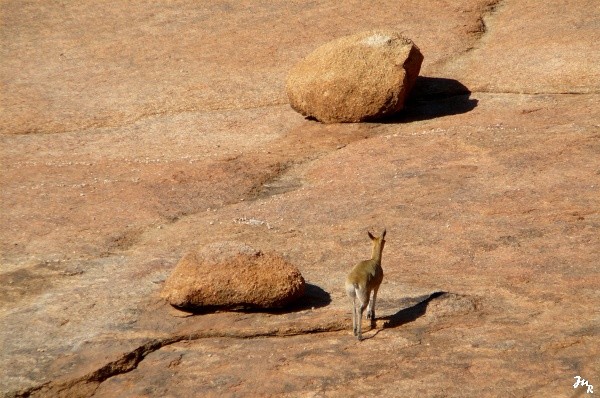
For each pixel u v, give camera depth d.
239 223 49.06
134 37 95.25
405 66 68.81
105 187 57.28
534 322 34.47
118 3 105.81
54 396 33.25
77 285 41.72
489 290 37.62
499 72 75.81
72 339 36.28
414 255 42.34
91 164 63.97
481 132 61.28
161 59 88.81
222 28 95.12
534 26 84.62
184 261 37.56
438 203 48.78
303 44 88.69
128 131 73.44
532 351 32.31
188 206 53.19
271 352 34.47
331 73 69.44
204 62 87.06
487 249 42.12
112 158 66.06
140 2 105.50
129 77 85.25
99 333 36.50
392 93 67.94
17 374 34.03
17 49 94.38
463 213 46.94
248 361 33.97
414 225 46.03
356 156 60.03
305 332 35.62
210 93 80.00
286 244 45.31
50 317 38.25
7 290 41.72
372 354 33.31
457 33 86.62
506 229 44.16
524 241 42.56
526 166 53.12
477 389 30.30
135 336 36.09
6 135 73.56
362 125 69.19
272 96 78.25
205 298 36.66
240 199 54.41
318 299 38.09
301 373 32.59
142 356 35.25
